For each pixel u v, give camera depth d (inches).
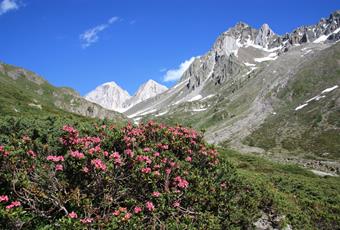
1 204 354.6
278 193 832.3
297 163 4950.8
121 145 494.0
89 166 411.5
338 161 5398.6
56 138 502.6
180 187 484.7
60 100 6747.1
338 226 749.3
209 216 478.3
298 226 698.8
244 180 709.3
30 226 372.5
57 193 396.8
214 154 599.8
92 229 370.0
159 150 543.2
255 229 609.0
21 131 530.3
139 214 410.3
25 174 390.0
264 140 7819.9
